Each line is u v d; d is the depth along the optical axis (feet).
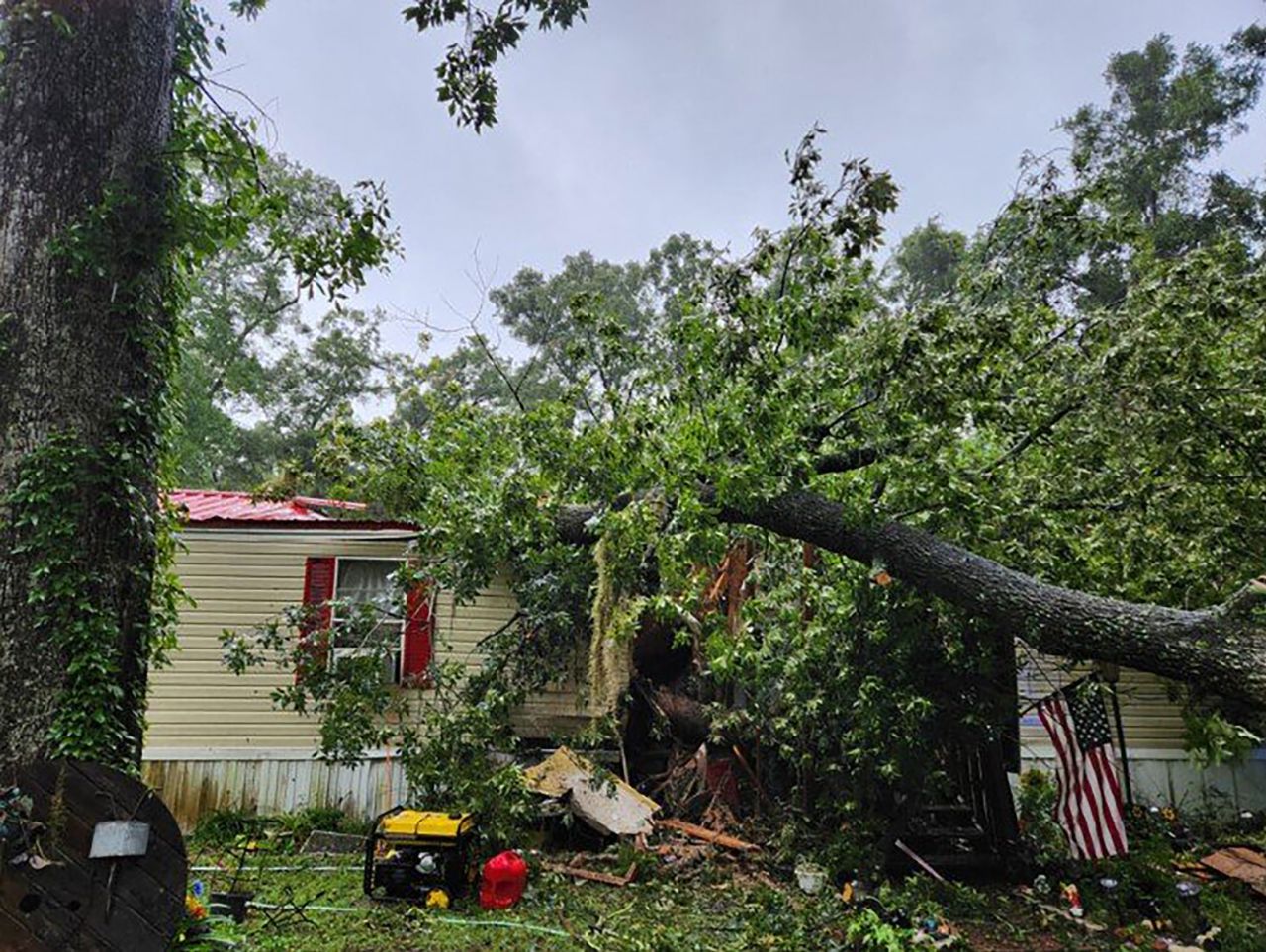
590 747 25.94
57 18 12.70
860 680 20.47
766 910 18.25
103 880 11.14
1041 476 20.44
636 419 18.92
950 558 16.98
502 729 21.44
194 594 25.66
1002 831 21.49
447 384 24.03
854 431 18.72
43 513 12.17
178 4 15.31
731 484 16.85
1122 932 17.56
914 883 19.48
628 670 21.71
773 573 22.82
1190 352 16.92
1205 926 17.81
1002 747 22.85
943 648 20.34
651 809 23.22
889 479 17.69
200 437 68.23
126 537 13.03
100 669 12.19
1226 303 17.01
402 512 22.97
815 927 17.26
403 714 22.29
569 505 21.50
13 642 11.76
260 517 26.61
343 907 17.67
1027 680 26.55
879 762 20.30
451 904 18.07
